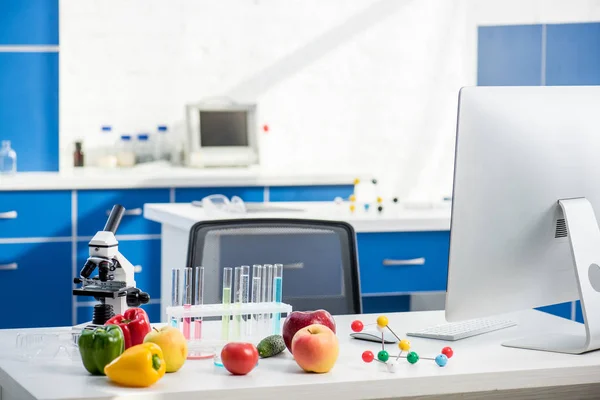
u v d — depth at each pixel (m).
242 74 5.38
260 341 1.94
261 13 5.38
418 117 5.66
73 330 1.97
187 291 1.97
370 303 4.38
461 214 1.91
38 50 4.91
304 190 5.06
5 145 4.84
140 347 1.65
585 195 2.06
